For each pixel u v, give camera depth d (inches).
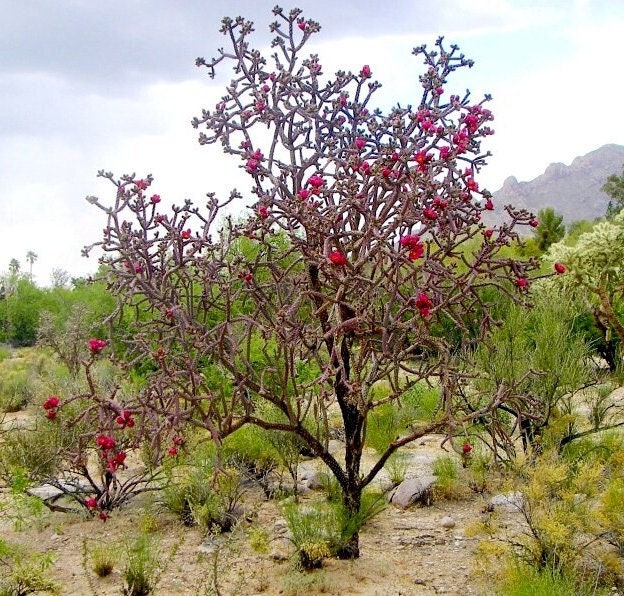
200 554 189.5
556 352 237.8
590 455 218.2
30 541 209.8
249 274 175.0
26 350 942.4
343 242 182.2
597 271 367.6
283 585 166.4
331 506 190.1
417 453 284.2
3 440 263.7
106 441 142.6
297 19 193.9
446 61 194.2
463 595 159.9
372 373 172.7
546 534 161.3
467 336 193.3
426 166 156.6
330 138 192.4
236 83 188.1
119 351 373.1
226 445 244.4
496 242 160.4
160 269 178.9
